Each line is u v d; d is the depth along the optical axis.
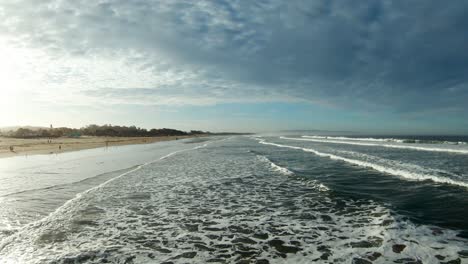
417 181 13.01
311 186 12.60
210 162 22.45
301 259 5.65
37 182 14.34
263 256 5.85
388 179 13.70
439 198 9.84
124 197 10.97
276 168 18.34
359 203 9.63
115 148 45.66
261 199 10.52
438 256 5.52
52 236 7.02
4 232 7.32
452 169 15.87
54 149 41.91
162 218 8.43
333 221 7.91
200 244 6.51
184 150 38.25
